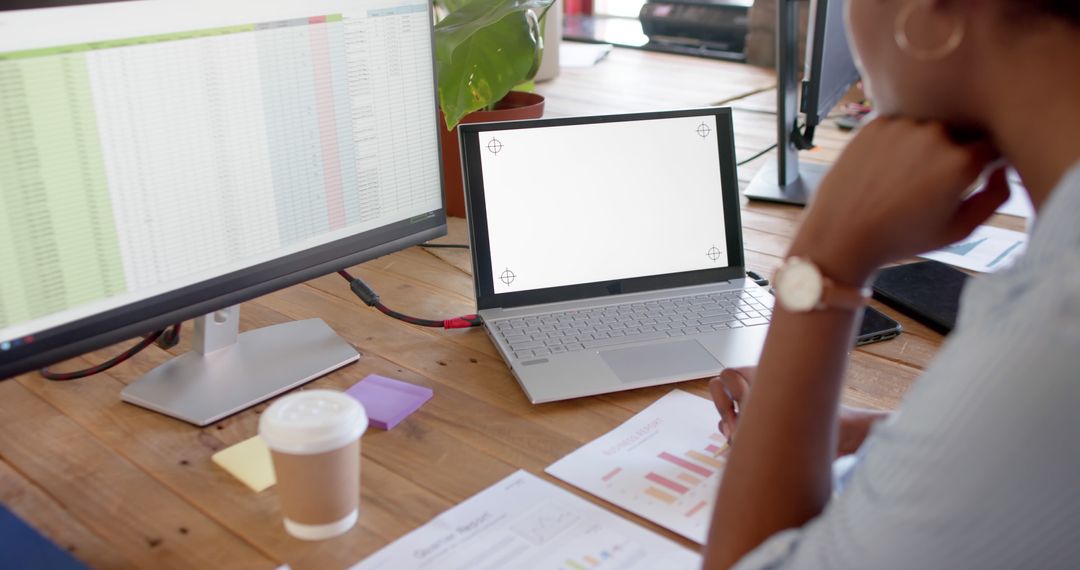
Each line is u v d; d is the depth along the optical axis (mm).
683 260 1165
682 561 709
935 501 478
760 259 1351
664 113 1161
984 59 505
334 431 700
